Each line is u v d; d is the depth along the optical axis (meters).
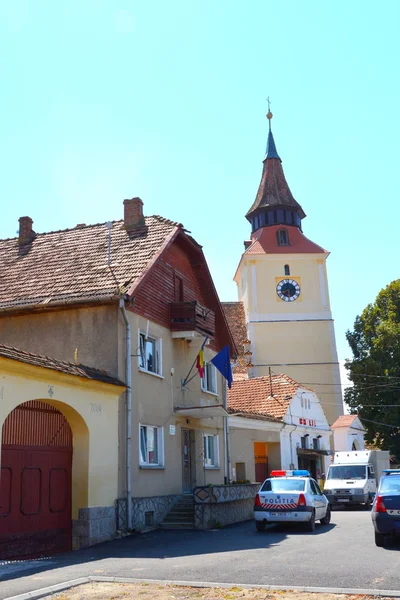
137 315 20.00
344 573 10.39
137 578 9.97
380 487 14.66
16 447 14.32
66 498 15.86
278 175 62.06
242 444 31.42
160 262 22.56
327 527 19.69
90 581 9.75
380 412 47.81
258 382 38.97
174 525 19.61
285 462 34.31
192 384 24.39
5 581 10.03
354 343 51.81
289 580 9.80
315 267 56.75
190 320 22.50
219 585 9.30
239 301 61.88
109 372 18.48
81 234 24.09
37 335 19.58
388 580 9.70
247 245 60.25
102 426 16.98
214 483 25.75
